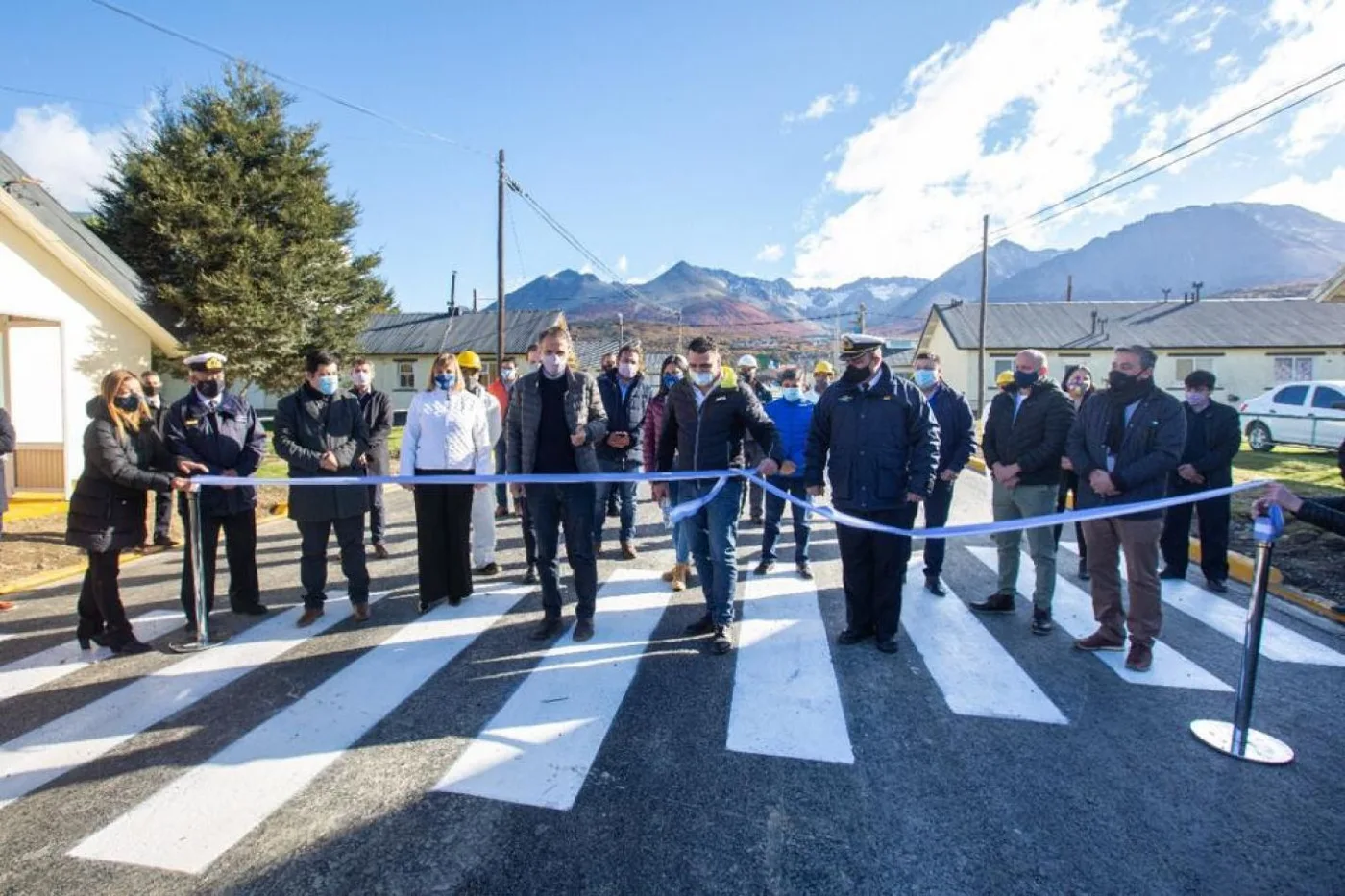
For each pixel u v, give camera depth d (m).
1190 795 2.70
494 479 4.21
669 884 2.21
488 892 2.18
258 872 2.27
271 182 18.41
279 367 18.84
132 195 17.52
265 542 7.47
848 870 2.28
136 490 4.17
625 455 6.35
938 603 5.10
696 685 3.66
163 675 3.83
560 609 4.46
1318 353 30.36
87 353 10.98
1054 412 4.44
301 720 3.29
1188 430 5.55
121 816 2.56
